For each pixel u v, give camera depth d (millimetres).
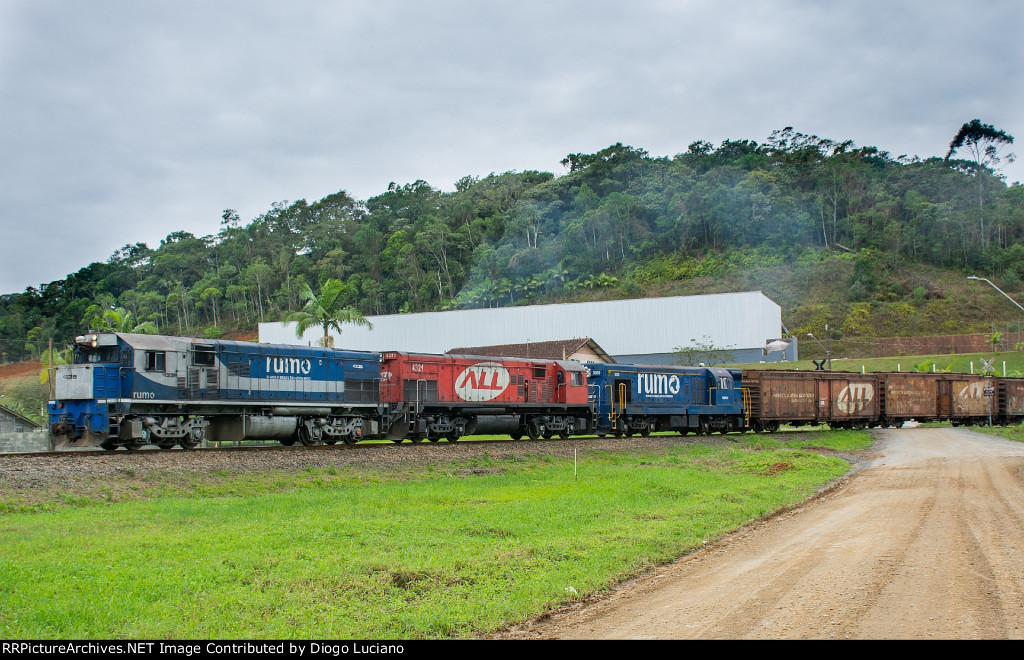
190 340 25453
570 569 12781
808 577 11953
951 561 12766
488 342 97062
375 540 14398
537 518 17312
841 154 180125
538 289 142125
